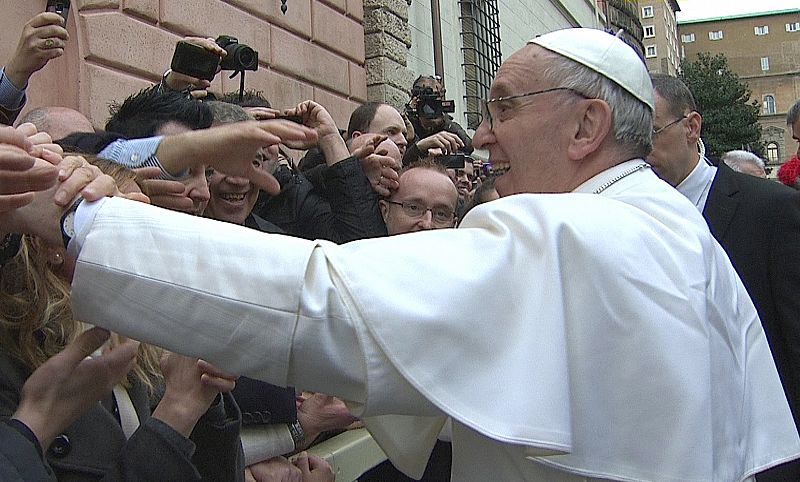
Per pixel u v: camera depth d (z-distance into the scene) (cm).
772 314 282
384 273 133
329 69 694
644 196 163
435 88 522
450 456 229
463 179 408
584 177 170
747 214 290
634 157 173
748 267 285
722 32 6375
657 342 142
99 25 449
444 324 131
